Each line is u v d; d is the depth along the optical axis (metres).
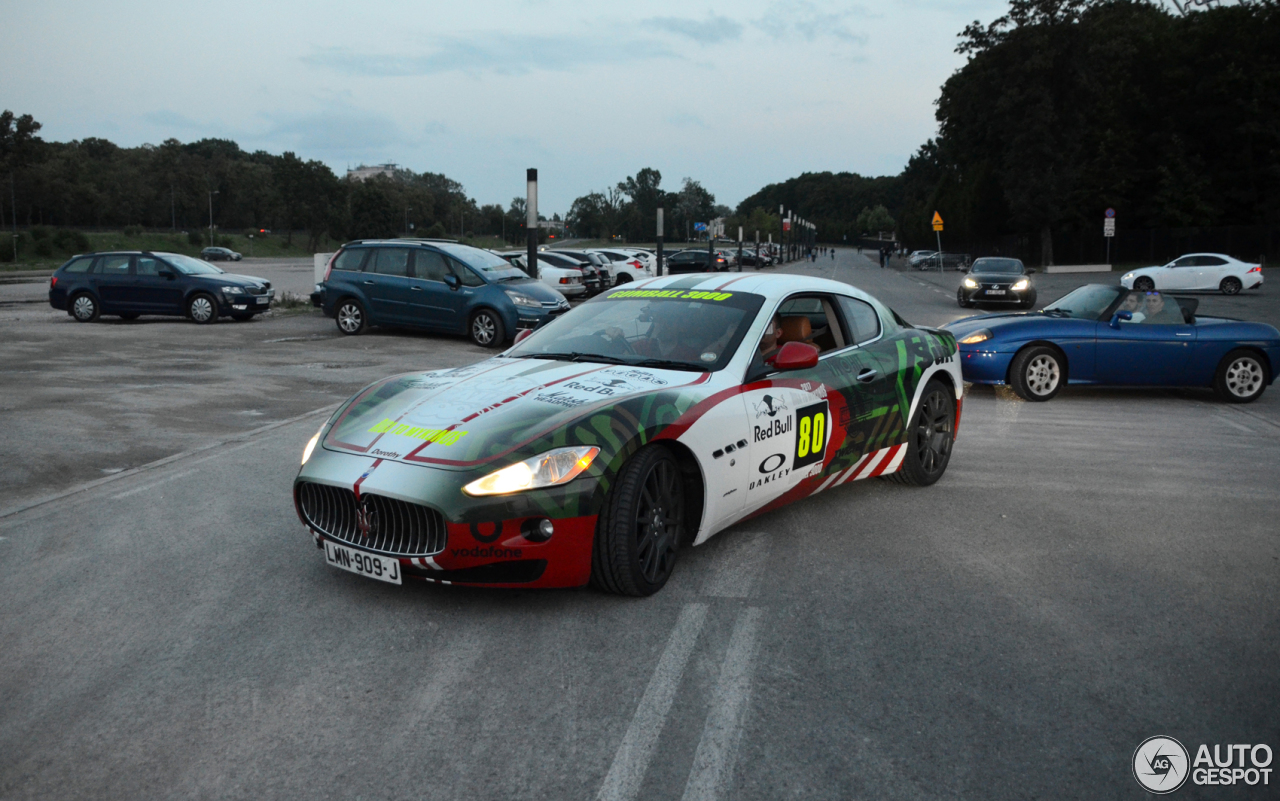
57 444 6.60
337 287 15.13
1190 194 51.53
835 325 5.02
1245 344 9.24
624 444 3.51
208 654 3.18
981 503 5.32
